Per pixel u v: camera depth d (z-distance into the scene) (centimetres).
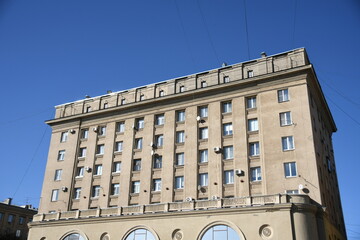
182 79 4522
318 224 3177
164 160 4184
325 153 4094
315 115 3931
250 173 3684
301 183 3400
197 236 3253
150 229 3481
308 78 3841
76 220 3903
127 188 4250
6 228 6856
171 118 4369
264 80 3962
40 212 4644
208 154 3969
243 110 3978
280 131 3688
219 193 3725
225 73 4266
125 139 4562
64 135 5062
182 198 3897
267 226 3038
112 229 3675
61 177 4750
